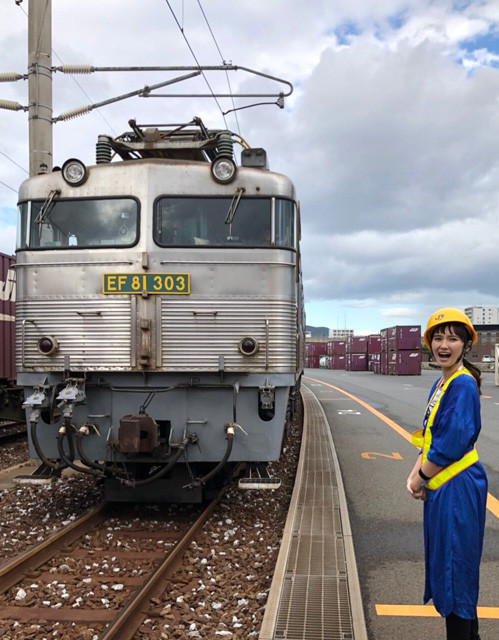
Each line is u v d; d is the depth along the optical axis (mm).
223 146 7109
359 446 11234
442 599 2934
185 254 6453
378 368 48000
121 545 5680
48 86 10930
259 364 6359
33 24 10797
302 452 9789
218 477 7281
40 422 6621
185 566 5102
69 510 6891
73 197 6699
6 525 6309
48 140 10969
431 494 3059
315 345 72562
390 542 5816
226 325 6402
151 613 4168
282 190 6672
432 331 3240
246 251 6480
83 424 6441
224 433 6414
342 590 4250
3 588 4559
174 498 6719
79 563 5145
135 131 7703
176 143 7504
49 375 6492
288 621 3799
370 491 7844
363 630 3633
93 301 6453
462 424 2910
